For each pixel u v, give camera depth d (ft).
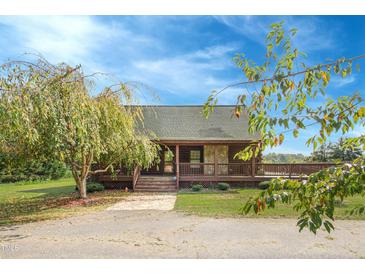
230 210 27.58
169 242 17.31
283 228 20.40
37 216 25.93
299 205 5.53
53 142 24.41
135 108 34.65
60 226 21.74
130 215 25.85
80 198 36.37
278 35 6.04
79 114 25.05
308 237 18.08
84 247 16.43
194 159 55.11
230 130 54.85
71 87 25.95
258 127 5.66
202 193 41.88
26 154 30.66
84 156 32.94
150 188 45.21
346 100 5.65
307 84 5.77
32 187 54.80
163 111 63.36
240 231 19.71
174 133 53.72
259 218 23.68
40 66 24.56
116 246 16.60
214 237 18.30
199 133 53.83
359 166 4.96
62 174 74.33
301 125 5.44
